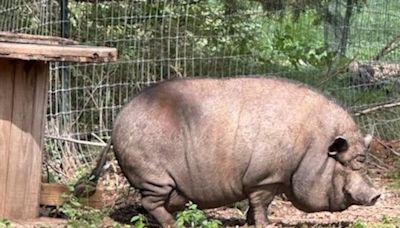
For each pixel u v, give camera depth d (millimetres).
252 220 9211
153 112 8969
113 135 9148
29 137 9062
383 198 11281
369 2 14031
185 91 9055
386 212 10508
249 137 8891
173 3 12508
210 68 12594
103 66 12125
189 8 12594
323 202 9117
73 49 8648
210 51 12617
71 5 12391
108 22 12344
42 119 9180
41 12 12148
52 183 10227
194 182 8969
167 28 12398
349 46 13930
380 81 13922
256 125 8922
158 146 8922
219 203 9117
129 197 10508
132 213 9945
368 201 9078
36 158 9141
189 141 8914
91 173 10023
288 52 13258
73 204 9055
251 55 12836
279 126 8930
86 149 11906
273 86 9117
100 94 12102
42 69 9102
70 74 11977
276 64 13117
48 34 12078
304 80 13211
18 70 8945
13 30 12344
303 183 9031
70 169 11641
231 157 8906
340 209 9188
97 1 12312
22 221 9031
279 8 13516
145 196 9047
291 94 9086
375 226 9438
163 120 8938
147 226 9398
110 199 10484
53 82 11852
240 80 9156
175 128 8922
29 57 8516
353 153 9102
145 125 8938
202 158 8906
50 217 9352
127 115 9047
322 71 13297
